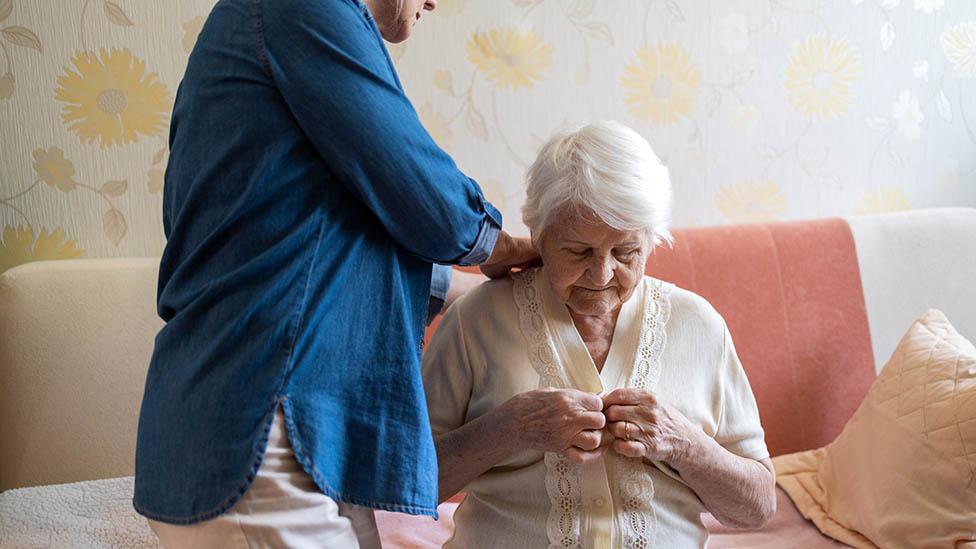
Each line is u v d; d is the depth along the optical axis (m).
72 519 1.60
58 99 1.87
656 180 1.18
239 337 0.98
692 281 2.04
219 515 0.96
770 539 1.78
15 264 1.90
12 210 1.88
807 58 2.25
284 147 1.00
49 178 1.89
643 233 1.19
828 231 2.14
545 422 1.14
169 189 1.14
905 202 2.37
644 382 1.25
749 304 2.06
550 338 1.27
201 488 0.97
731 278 2.06
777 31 2.22
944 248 2.17
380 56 1.04
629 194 1.13
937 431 1.64
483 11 2.04
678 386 1.27
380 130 0.99
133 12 1.87
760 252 2.09
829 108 2.29
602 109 2.14
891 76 2.31
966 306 2.17
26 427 1.80
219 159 1.02
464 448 1.20
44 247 1.91
